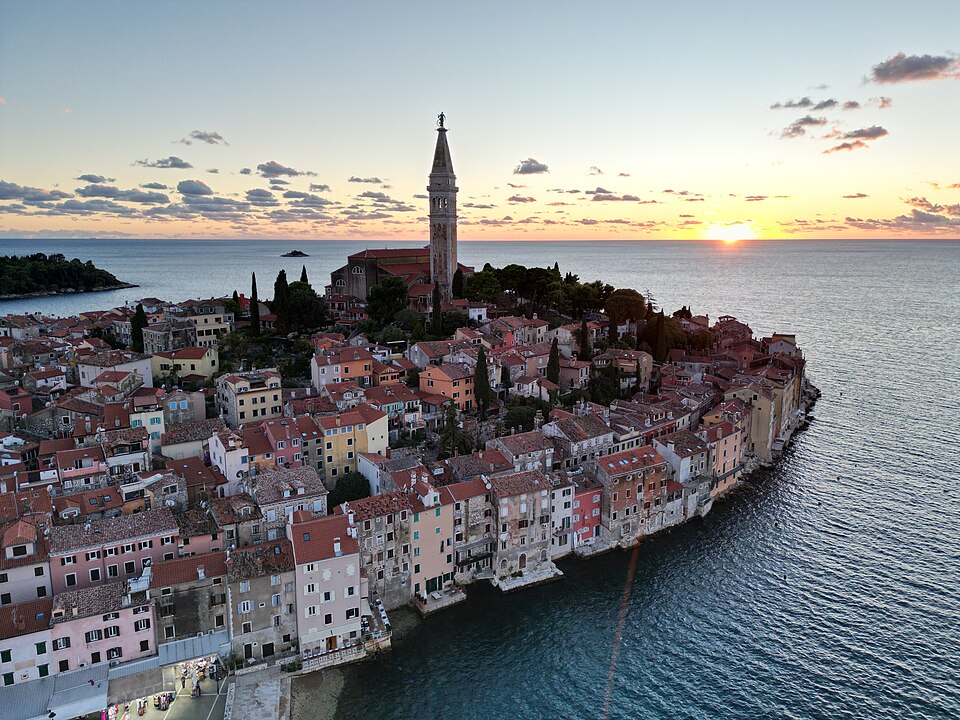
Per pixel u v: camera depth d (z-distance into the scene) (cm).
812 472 15012
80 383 15588
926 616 9850
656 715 8094
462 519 10431
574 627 9656
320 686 8381
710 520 12812
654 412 14638
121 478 10881
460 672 8738
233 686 8125
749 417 15400
